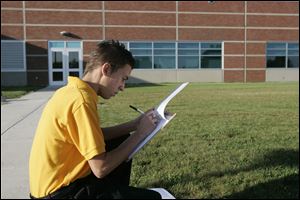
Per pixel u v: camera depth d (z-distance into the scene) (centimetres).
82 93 244
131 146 249
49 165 245
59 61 3325
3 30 3225
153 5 3472
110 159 242
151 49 3503
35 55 3281
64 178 247
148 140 252
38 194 248
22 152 694
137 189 258
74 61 3347
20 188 502
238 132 880
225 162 612
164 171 566
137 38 3462
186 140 784
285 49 3722
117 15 3412
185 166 592
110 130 305
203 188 494
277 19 3691
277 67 3725
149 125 255
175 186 503
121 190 253
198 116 1152
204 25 3572
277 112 1255
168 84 3225
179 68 3566
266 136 832
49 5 3284
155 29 3491
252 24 3653
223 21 3600
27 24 3256
